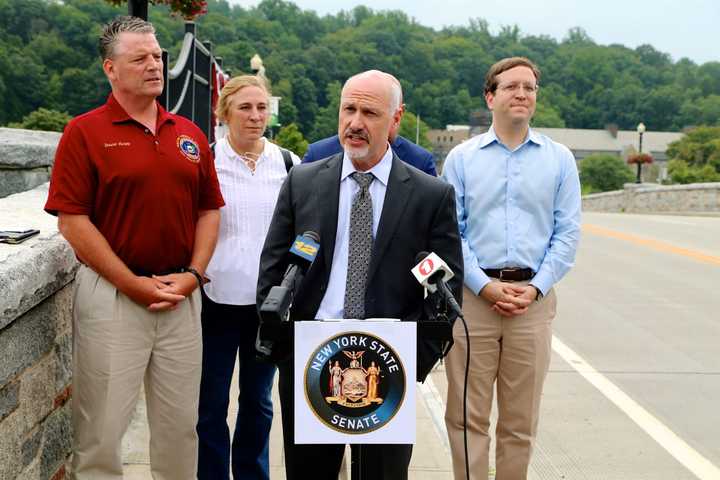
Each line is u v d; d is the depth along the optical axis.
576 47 188.75
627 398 5.91
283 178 4.01
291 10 126.94
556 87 173.25
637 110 164.62
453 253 3.04
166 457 3.34
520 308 3.73
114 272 3.03
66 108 33.44
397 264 2.98
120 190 3.04
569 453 4.88
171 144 3.16
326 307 3.00
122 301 3.09
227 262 3.85
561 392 6.04
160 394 3.26
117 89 3.07
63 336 3.36
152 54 3.05
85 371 3.10
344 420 2.72
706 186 28.52
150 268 3.15
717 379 6.40
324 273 2.99
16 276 2.65
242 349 3.99
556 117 158.25
